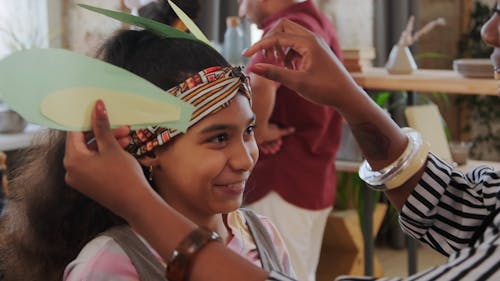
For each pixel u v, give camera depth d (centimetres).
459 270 78
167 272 76
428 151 113
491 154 504
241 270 75
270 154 259
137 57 109
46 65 76
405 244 468
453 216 111
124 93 80
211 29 392
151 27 107
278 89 258
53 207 117
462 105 502
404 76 298
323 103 103
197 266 75
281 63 104
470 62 283
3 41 360
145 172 107
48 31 369
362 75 304
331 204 279
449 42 495
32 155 119
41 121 75
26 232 120
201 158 103
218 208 106
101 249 106
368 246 329
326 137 270
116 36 113
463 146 324
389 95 390
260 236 124
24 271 121
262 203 262
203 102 103
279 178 261
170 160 105
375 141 110
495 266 77
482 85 276
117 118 80
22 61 74
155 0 141
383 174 112
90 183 78
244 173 107
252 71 98
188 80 103
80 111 78
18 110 74
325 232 366
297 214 263
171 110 83
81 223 116
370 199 327
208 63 107
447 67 497
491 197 105
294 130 261
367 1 453
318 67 100
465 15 490
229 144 106
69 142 78
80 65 78
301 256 266
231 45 348
